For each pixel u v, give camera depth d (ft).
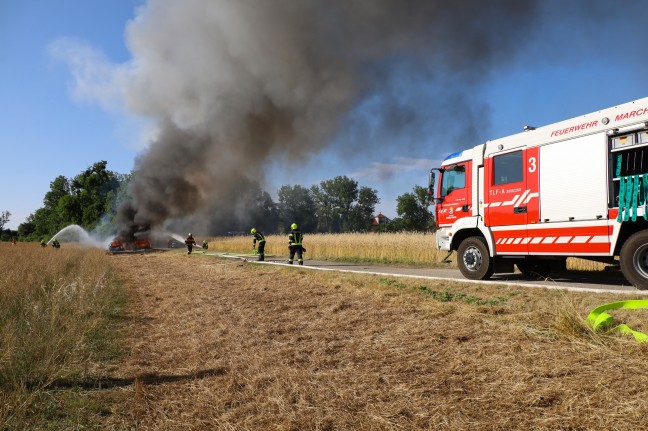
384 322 18.47
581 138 24.68
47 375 12.53
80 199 196.34
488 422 8.67
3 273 30.76
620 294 20.44
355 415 9.54
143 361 14.43
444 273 38.09
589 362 11.40
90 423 9.69
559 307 16.08
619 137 22.94
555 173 25.88
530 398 9.53
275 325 19.19
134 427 9.53
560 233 25.49
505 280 30.66
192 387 11.84
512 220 28.32
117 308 24.08
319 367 13.05
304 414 9.70
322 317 20.36
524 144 27.81
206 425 9.51
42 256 52.60
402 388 10.87
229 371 13.07
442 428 8.62
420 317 18.76
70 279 33.22
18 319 18.38
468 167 31.81
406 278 31.22
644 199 21.65
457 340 14.76
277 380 11.94
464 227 31.76
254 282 34.65
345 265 51.72
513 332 14.88
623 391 9.35
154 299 28.12
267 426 9.24
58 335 15.92
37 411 10.24
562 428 8.19
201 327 19.34
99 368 13.69
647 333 13.93
